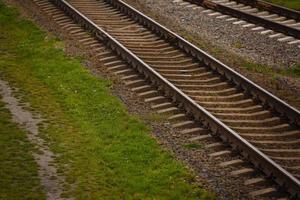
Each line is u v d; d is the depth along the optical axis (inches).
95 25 1160.2
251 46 1146.0
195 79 966.4
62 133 759.1
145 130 780.0
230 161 697.0
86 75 956.6
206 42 1165.7
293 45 1144.2
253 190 638.5
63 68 989.8
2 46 1101.1
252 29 1230.9
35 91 894.4
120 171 668.7
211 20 1301.7
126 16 1306.6
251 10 1364.4
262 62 1072.2
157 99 873.5
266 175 664.4
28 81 932.0
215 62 986.1
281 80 985.5
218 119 794.8
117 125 789.9
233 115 829.8
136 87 921.5
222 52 1109.7
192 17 1327.5
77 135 756.6
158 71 983.6
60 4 1336.1
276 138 771.4
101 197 612.7
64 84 925.8
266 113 839.7
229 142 737.6
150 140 747.4
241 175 669.3
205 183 649.0
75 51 1077.8
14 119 788.0
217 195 625.3
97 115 821.9
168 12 1369.3
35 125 776.3
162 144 741.3
